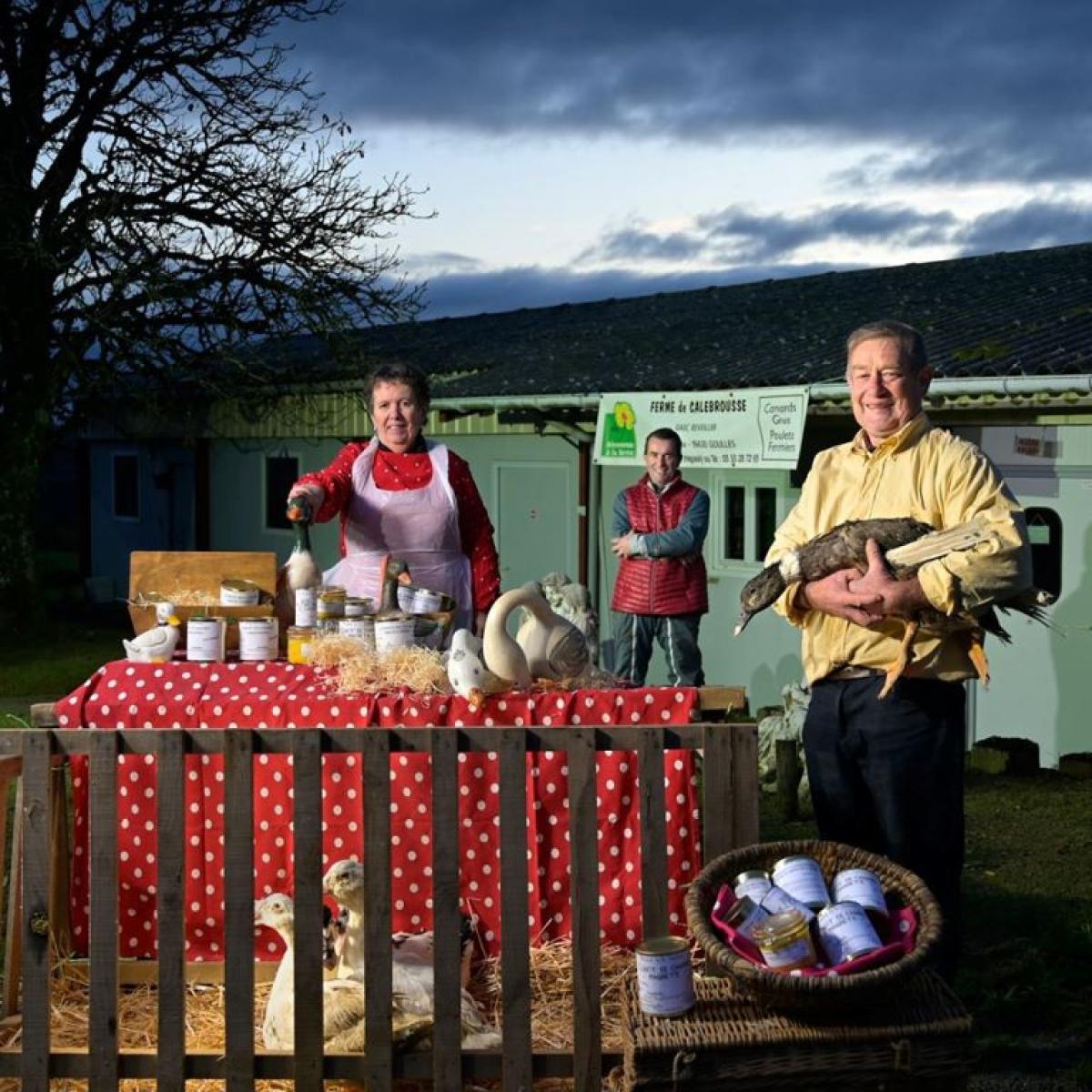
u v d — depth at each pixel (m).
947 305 13.94
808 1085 3.54
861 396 4.43
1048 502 10.59
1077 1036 5.06
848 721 4.43
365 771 3.90
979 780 10.08
